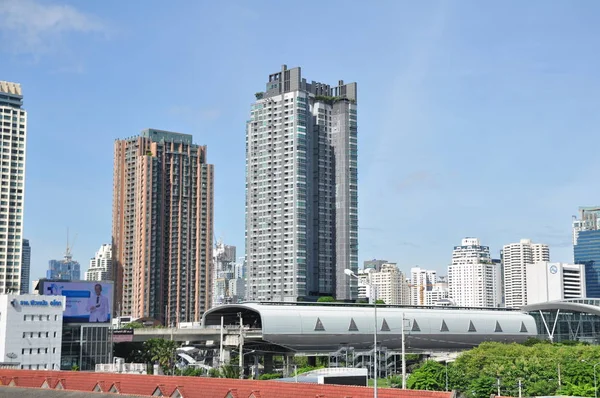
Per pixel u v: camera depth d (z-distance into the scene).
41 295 197.12
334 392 82.38
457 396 75.69
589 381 172.75
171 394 95.75
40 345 195.00
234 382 91.38
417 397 77.12
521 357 188.00
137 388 100.00
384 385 188.12
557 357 190.88
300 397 84.81
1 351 188.50
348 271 81.81
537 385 169.50
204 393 93.12
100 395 94.50
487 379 175.12
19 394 100.94
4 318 189.62
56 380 109.44
